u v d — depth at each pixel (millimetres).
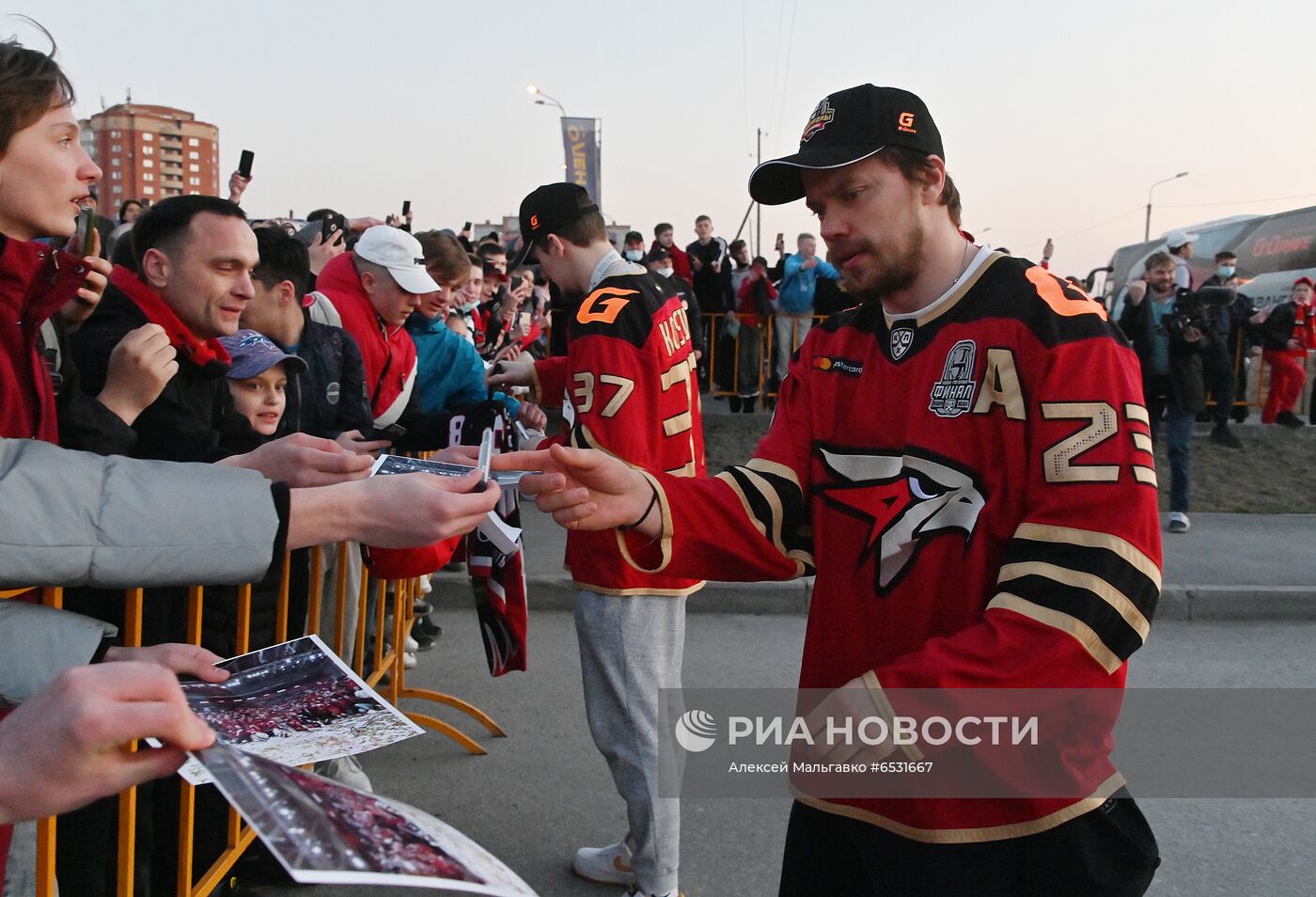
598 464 1713
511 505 2984
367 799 1033
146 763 963
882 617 1665
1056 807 1500
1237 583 6211
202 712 1375
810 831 1756
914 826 1557
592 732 2828
